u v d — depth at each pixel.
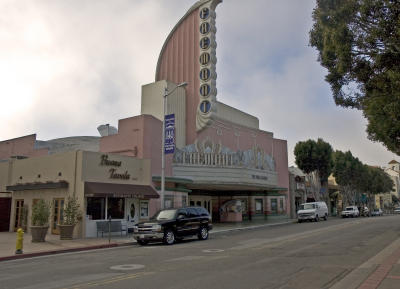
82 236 20.45
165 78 34.72
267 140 43.00
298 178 52.66
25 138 33.97
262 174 38.62
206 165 32.34
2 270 10.92
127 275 9.36
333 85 14.56
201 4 33.69
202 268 10.20
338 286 7.79
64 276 9.47
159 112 31.25
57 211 22.31
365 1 11.77
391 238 17.81
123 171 23.95
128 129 27.81
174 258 12.45
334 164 57.28
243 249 14.70
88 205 21.27
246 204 42.59
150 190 24.61
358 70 12.82
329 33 13.04
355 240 17.22
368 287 7.46
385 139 18.00
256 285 7.96
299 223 37.94
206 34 32.94
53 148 35.00
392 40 11.61
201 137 32.69
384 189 83.50
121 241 18.92
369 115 16.27
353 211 54.19
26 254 14.27
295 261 11.21
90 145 35.12
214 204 42.41
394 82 11.64
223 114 40.03
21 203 25.08
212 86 32.28
